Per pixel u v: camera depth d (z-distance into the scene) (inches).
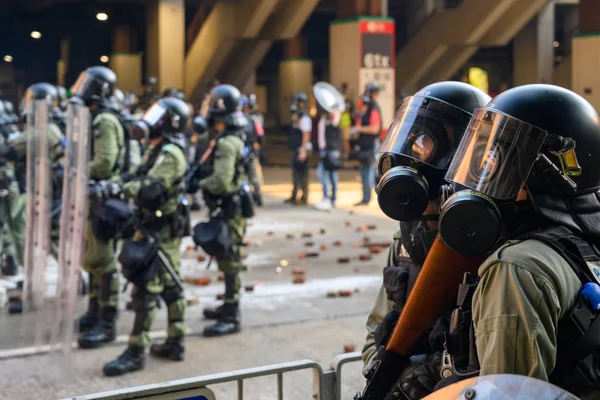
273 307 272.1
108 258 231.3
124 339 236.2
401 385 82.5
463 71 1323.8
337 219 480.1
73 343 232.4
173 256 213.2
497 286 68.5
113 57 1295.5
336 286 303.0
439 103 91.9
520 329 66.4
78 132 219.9
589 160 74.5
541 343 66.1
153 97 574.6
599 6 943.7
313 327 247.6
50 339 231.3
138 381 199.6
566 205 74.0
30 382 198.1
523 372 66.5
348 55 864.3
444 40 1112.2
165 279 213.2
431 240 89.4
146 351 222.8
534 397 60.7
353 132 540.1
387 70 862.5
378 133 536.1
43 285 256.8
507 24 1091.9
